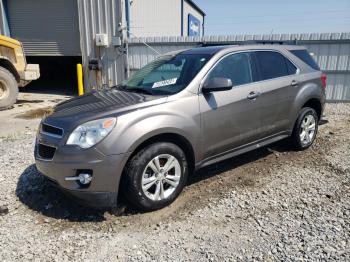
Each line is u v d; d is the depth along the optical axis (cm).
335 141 614
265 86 462
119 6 1211
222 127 411
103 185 325
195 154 390
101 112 345
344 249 288
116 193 333
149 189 361
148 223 340
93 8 1252
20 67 1066
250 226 330
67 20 1333
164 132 354
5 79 997
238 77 439
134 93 406
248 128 445
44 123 372
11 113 961
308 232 316
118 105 359
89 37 1286
